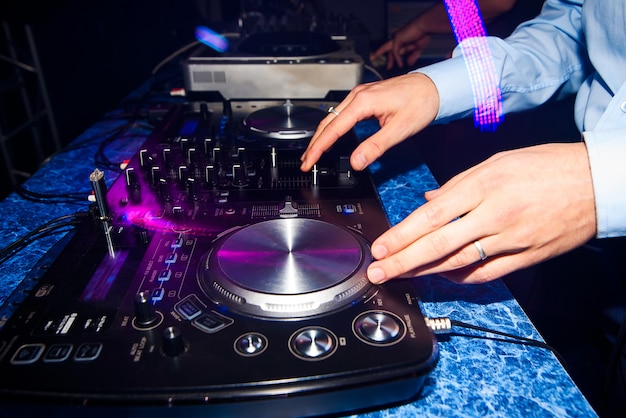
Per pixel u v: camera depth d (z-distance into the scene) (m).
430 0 2.45
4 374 0.44
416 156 1.11
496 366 0.55
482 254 0.55
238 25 1.66
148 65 1.76
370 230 0.68
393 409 0.50
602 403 0.95
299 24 1.70
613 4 0.81
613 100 0.77
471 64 0.90
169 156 0.86
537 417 0.48
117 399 0.43
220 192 0.78
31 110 2.54
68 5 2.28
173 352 0.46
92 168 1.04
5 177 2.50
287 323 0.50
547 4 1.13
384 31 1.99
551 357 0.56
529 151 0.57
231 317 0.51
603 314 1.15
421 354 0.47
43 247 0.75
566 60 1.03
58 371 0.45
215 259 0.58
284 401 0.44
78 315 0.51
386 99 0.79
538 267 1.36
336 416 0.49
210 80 1.18
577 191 0.53
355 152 0.76
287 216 0.72
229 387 0.44
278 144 0.97
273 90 1.19
